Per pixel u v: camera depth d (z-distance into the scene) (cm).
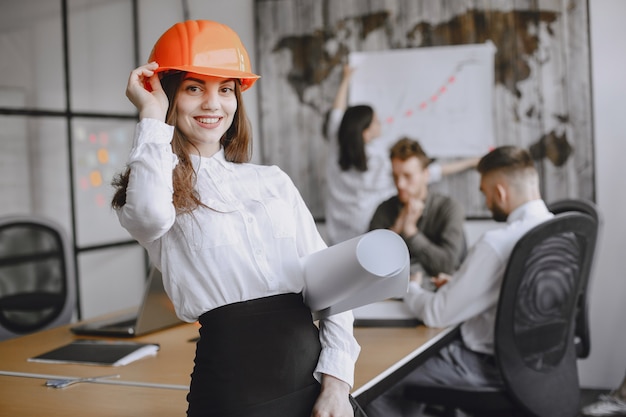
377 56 489
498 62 469
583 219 265
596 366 461
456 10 473
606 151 454
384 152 484
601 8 451
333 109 496
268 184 165
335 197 489
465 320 270
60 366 237
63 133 437
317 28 502
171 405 193
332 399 153
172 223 149
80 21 450
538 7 460
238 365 148
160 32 512
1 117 398
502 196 275
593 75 454
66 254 349
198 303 153
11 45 404
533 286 255
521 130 467
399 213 432
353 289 151
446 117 479
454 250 402
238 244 153
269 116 517
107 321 300
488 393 259
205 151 165
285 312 154
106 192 467
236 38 167
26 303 329
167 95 162
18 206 407
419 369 272
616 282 454
